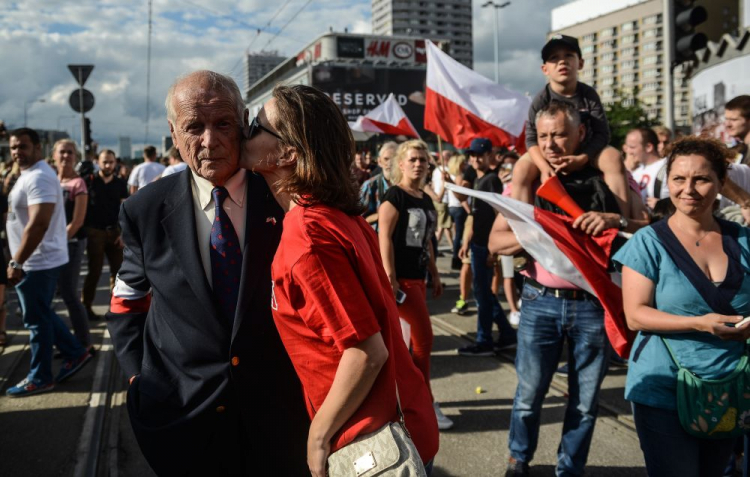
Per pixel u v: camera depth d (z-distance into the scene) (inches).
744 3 581.3
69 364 184.9
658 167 217.9
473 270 207.3
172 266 73.1
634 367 91.4
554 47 129.8
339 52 1178.0
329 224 59.3
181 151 71.6
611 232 109.7
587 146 120.7
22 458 135.7
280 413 71.1
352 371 57.4
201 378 71.6
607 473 125.7
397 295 137.3
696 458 87.6
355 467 57.0
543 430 148.3
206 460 72.3
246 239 71.9
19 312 273.1
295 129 61.6
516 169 127.7
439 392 174.2
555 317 114.4
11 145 172.7
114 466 133.3
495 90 272.2
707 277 86.5
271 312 71.1
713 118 579.2
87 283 261.4
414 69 1147.3
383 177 199.3
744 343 86.0
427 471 66.9
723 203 148.7
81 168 261.0
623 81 4921.3
